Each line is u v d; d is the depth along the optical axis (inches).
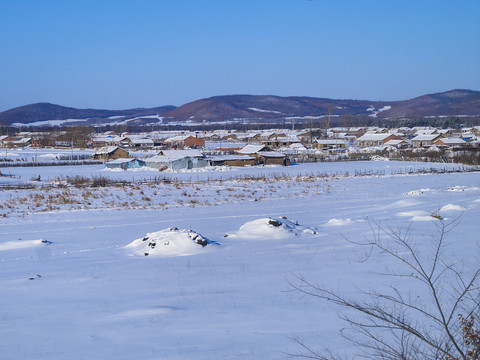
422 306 339.0
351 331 296.4
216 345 276.7
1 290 475.2
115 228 964.0
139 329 321.1
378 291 392.5
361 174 2378.2
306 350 260.2
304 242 700.0
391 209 1091.3
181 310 369.7
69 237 853.8
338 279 450.9
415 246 592.7
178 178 2363.4
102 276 528.1
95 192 1707.7
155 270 547.8
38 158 4111.7
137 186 1866.4
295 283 446.3
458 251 540.4
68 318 361.7
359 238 694.5
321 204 1304.1
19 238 860.6
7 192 1717.5
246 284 454.9
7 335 319.9
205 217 1098.1
